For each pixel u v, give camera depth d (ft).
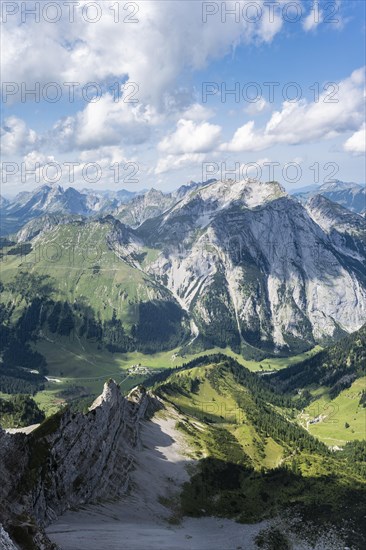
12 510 237.04
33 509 296.71
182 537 393.09
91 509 376.48
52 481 346.33
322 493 580.71
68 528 305.53
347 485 612.70
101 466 438.81
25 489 301.22
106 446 476.13
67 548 262.67
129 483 480.64
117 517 387.34
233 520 493.36
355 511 529.86
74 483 379.76
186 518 475.31
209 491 552.41
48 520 310.24
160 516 447.42
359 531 480.23
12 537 206.80
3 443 307.78
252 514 515.50
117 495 441.68
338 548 443.73
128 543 306.96
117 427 554.46
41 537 215.72
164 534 380.17
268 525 486.38
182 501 503.61
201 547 378.12
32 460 336.90
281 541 449.48
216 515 500.74
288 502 551.18
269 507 538.06
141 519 412.57
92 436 444.96
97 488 414.62
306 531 475.72
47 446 361.71
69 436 396.98
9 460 306.96
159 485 516.73
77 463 394.93
